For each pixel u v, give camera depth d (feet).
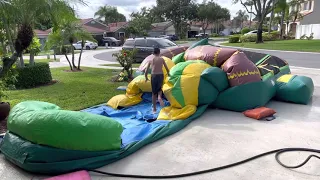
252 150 14.25
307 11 142.72
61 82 36.24
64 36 47.19
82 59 72.54
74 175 11.60
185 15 206.69
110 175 12.14
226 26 302.04
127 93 24.04
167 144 15.20
